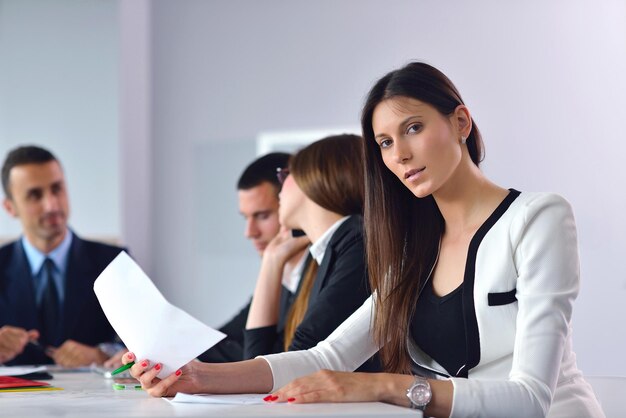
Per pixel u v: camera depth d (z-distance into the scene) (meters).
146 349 1.84
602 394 2.27
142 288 1.84
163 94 6.88
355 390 1.71
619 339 4.98
